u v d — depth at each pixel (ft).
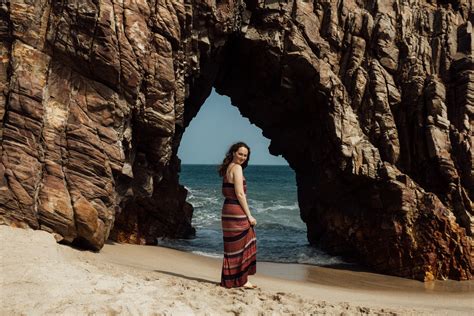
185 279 23.91
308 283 37.27
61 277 15.03
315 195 60.64
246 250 21.03
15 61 29.84
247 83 58.70
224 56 54.34
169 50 37.09
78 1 31.48
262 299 18.54
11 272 14.85
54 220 28.43
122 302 13.16
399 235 47.96
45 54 31.12
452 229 45.91
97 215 30.30
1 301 12.28
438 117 49.67
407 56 53.47
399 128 52.65
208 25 43.68
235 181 20.93
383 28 53.67
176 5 38.01
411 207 48.14
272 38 50.06
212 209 115.34
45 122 29.89
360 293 34.24
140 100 35.35
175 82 40.73
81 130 30.91
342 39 54.19
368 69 53.36
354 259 54.80
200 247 56.90
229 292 19.31
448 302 31.58
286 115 59.52
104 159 31.37
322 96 51.37
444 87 51.70
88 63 31.73
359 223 53.11
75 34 31.40
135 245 44.55
